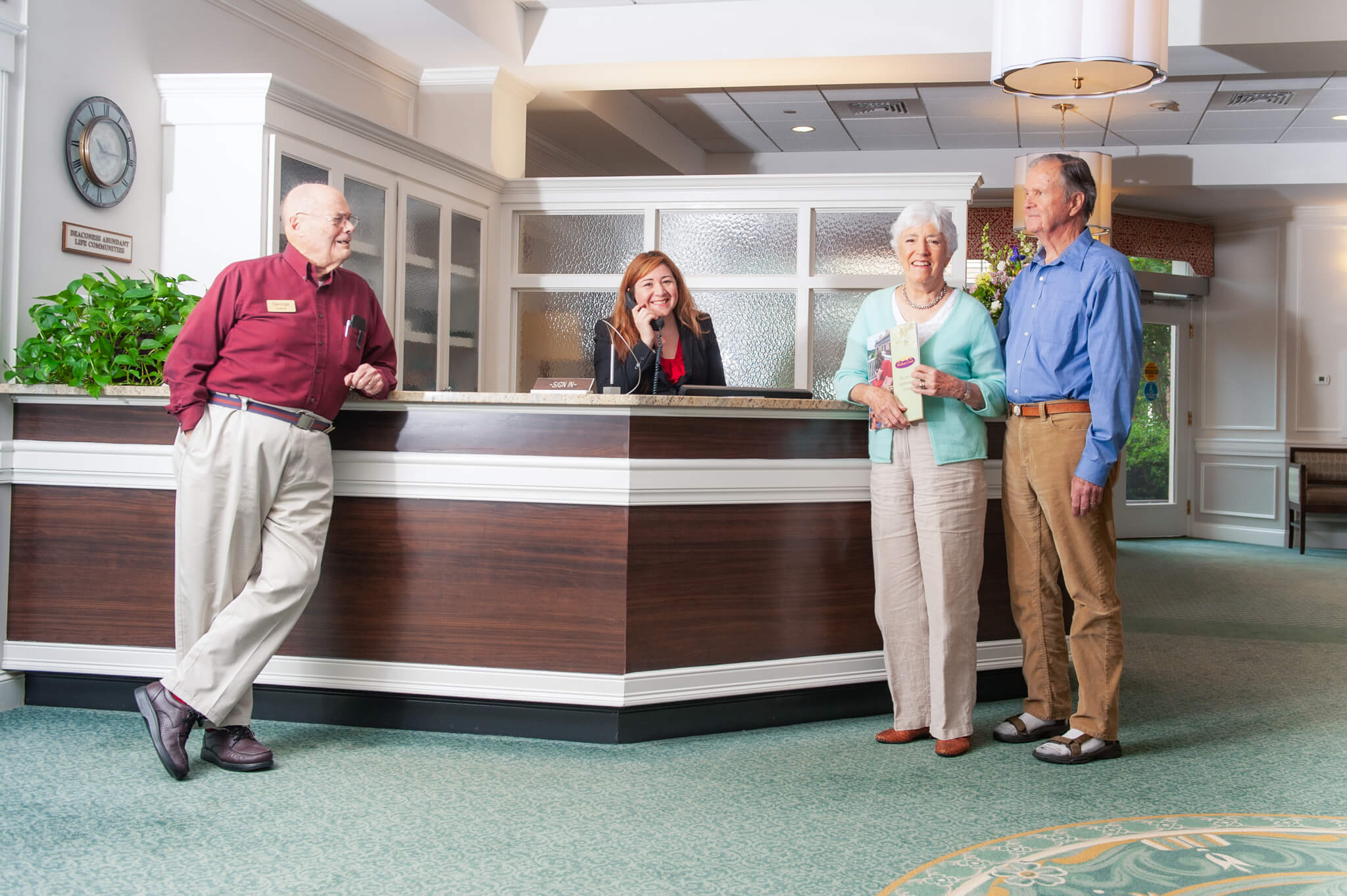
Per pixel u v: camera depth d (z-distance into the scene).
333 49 5.09
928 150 8.70
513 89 5.98
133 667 3.33
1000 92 7.07
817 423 3.38
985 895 2.10
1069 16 4.00
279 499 2.91
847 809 2.59
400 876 2.16
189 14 4.18
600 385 3.74
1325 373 9.48
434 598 3.18
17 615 3.40
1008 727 3.22
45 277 3.52
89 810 2.50
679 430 3.13
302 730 3.22
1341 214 9.38
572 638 3.09
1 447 3.33
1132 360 2.93
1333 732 3.38
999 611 3.69
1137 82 4.36
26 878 2.12
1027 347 3.07
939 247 3.10
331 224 2.87
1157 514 10.05
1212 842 2.39
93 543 3.35
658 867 2.22
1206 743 3.23
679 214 5.42
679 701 3.15
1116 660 3.05
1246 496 9.83
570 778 2.80
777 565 3.30
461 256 5.32
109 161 3.75
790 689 3.33
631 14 5.68
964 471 3.06
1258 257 9.74
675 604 3.14
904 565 3.14
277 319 2.84
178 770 2.71
